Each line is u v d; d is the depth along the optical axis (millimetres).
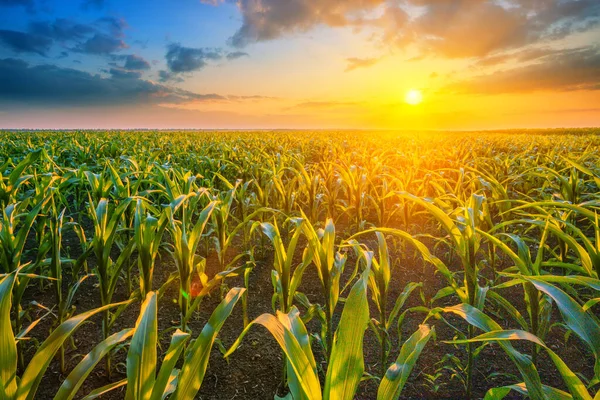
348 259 4871
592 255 2186
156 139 18531
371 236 5727
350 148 16734
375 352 3037
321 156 14195
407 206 5207
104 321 2592
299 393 1190
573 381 1290
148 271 2584
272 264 4727
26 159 3463
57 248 2578
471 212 2379
